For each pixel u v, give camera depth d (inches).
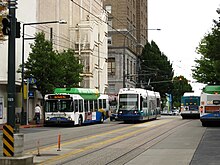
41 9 2252.7
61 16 2400.3
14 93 618.2
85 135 1204.5
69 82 2000.5
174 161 646.5
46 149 840.3
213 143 926.4
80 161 660.7
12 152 602.2
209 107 1540.4
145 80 3838.6
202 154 730.2
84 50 2551.7
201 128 1482.5
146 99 2006.6
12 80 619.2
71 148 858.8
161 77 3828.7
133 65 3833.7
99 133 1280.8
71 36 2549.2
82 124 1754.4
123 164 621.9
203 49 2156.7
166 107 4773.6
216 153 743.1
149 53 3853.3
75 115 1663.4
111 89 3506.4
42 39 1872.5
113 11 3585.1
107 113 2089.1
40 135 1218.6
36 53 1839.3
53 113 1657.2
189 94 2428.6
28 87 1721.2
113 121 2209.6
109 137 1128.8
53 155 741.9
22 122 1658.5
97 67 2763.3
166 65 3882.9
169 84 3887.8
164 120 2226.9
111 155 737.0
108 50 3528.5
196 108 2394.2
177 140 1010.1
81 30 2551.7
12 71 620.7
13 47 622.5
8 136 604.4
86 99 1798.7
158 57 3855.8
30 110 2014.0
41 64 1824.6
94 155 738.8
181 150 797.2
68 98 1656.0
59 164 629.0
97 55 2773.1
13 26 624.4
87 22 2596.0
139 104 1881.2
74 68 2018.9
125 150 815.7
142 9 4362.7
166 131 1337.4
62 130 1448.1
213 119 1534.2
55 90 1734.7
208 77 2196.1
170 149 818.8
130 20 3777.1
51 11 2310.5
